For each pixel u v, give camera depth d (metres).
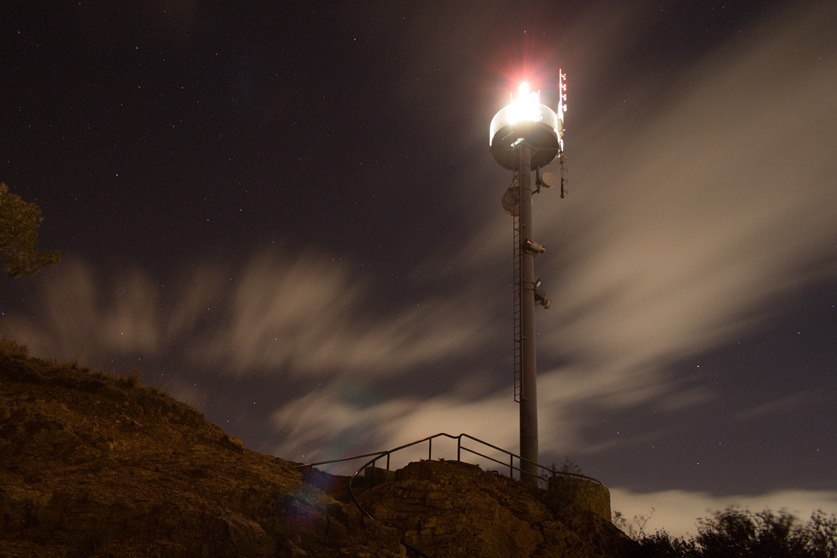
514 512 14.31
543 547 13.19
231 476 10.40
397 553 9.90
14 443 9.16
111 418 13.18
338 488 14.72
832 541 13.17
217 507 8.79
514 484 16.36
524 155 26.67
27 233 17.39
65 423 10.14
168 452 11.58
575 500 15.47
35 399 12.05
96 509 7.77
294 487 10.77
